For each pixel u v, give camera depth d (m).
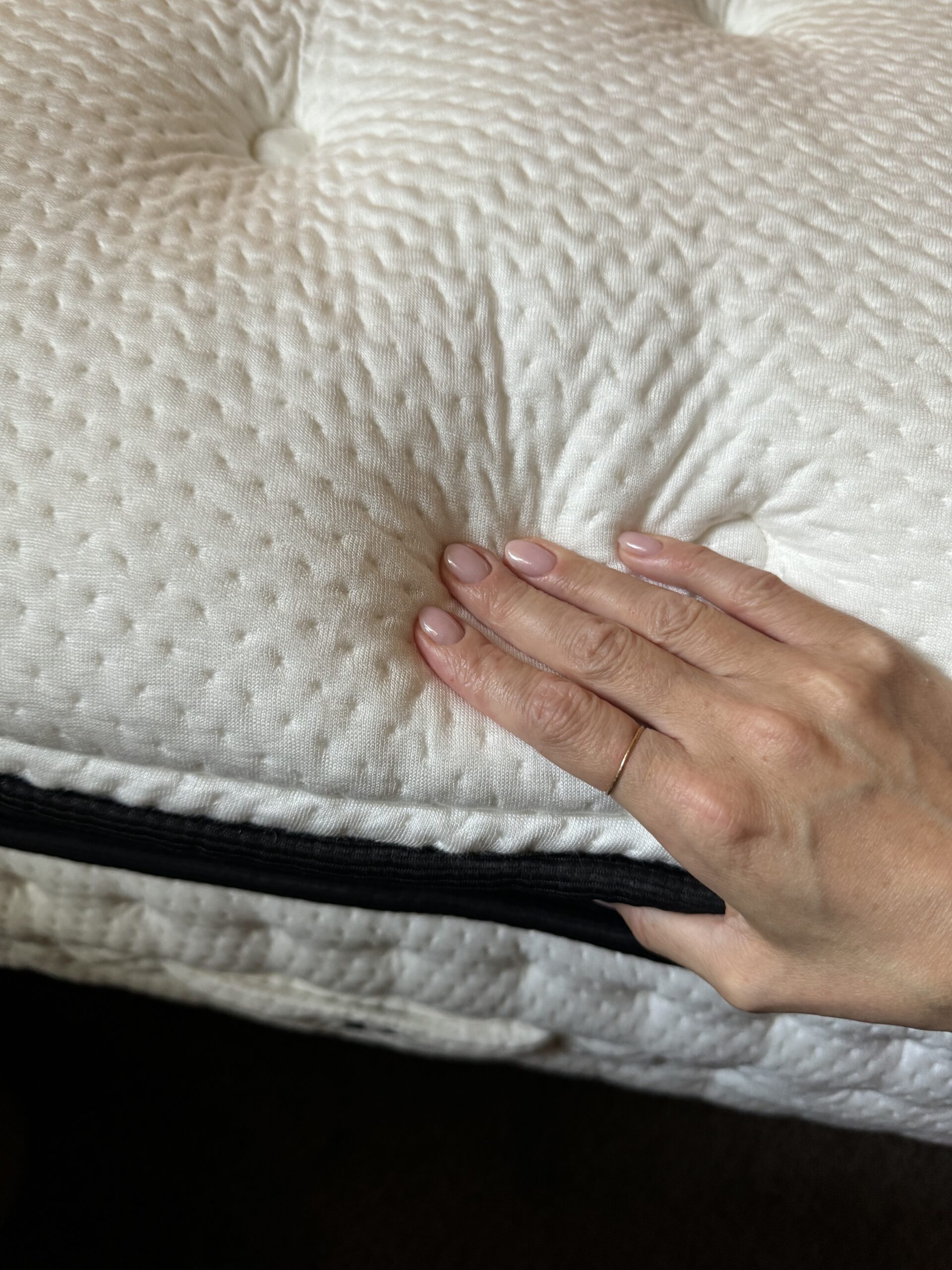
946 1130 0.40
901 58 0.38
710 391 0.34
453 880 0.33
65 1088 0.50
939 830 0.31
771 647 0.33
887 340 0.33
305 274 0.33
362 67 0.38
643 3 0.39
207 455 0.30
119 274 0.32
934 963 0.31
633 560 0.34
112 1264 0.47
